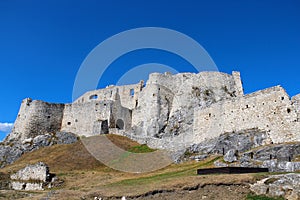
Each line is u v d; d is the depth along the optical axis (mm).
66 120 68000
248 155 34625
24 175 40031
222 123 45656
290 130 37656
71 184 36594
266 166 30516
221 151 40906
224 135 43312
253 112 42312
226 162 35125
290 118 38062
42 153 54844
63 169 44375
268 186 23250
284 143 35750
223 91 60656
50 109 68188
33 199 28531
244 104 43844
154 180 30438
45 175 38000
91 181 36469
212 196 23609
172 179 28641
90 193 28250
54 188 35875
